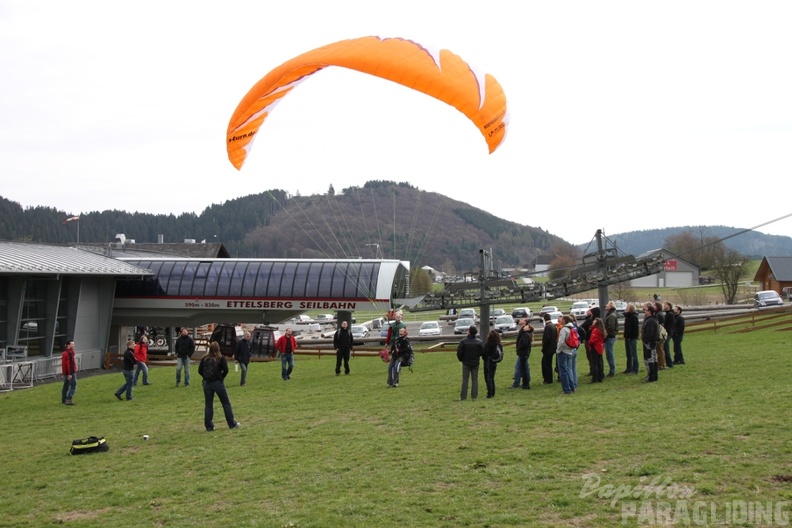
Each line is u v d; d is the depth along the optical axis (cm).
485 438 1450
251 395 2403
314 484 1223
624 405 1666
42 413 2348
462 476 1198
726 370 2125
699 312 5966
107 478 1391
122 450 1639
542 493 1083
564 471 1180
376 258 4834
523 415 1647
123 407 2347
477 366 1955
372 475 1250
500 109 2394
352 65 2230
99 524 1119
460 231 17388
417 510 1055
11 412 2445
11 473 1504
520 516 995
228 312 4812
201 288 4669
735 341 3100
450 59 2316
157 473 1393
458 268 15112
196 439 1683
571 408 1678
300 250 14650
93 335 4522
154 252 6888
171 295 4684
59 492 1323
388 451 1407
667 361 2277
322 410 1962
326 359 3647
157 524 1096
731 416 1452
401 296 4684
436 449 1395
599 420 1521
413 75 2227
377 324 7700
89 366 4428
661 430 1384
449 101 2272
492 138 2408
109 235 19375
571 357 1911
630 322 2180
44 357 4044
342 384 2519
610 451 1270
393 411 1856
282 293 4538
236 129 2486
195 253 7538
